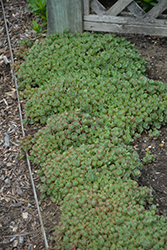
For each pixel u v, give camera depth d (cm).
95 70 125
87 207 107
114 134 115
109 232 104
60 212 110
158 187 111
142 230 103
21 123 124
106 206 106
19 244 108
